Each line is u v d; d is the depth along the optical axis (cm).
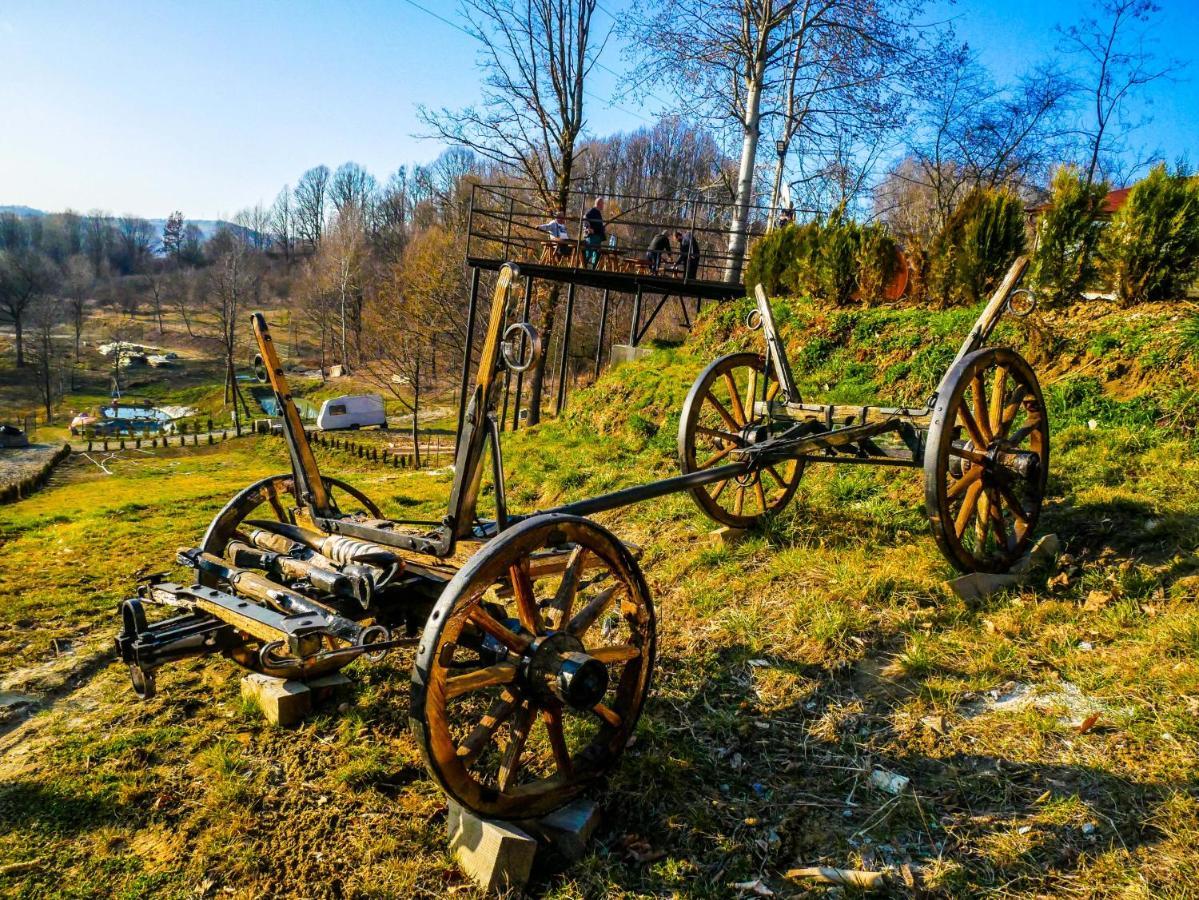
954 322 809
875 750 353
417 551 344
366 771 369
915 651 408
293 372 6419
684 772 353
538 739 385
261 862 318
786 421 561
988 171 2211
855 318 923
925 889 279
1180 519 470
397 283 3344
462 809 312
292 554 393
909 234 1026
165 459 2833
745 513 637
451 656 276
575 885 298
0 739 424
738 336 1061
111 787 370
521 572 303
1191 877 259
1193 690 342
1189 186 692
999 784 319
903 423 486
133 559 764
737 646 451
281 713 412
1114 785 305
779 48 1722
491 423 324
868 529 564
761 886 290
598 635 485
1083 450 587
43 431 5072
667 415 934
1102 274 739
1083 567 461
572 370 3572
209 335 8288
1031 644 406
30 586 676
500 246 2505
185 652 362
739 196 1759
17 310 7194
